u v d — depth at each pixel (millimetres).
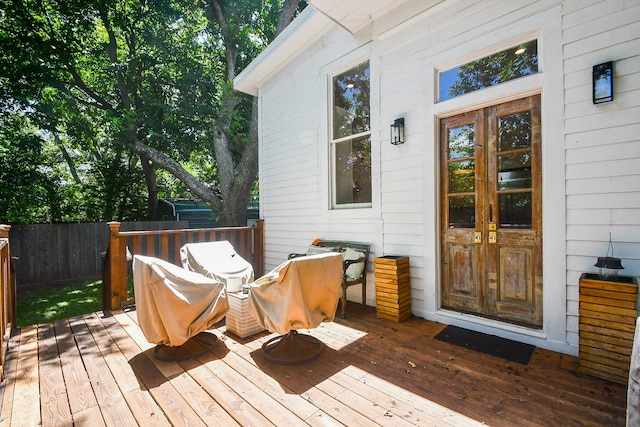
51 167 10484
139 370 2352
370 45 3920
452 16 3170
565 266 2525
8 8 7297
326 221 4527
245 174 7855
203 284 2617
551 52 2576
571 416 1751
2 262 2516
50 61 7762
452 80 3236
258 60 5281
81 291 6504
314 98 4727
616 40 2316
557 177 2555
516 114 2840
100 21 9008
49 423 1750
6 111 7801
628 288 2020
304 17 4410
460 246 3205
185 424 1727
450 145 3279
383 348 2662
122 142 8234
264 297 2484
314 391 2033
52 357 2578
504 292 2918
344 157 4398
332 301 2553
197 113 9297
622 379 2043
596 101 2355
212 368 2365
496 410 1812
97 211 10461
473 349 2615
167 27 9266
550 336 2592
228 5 8922
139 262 2486
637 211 2246
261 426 1699
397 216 3645
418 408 1842
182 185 13750
